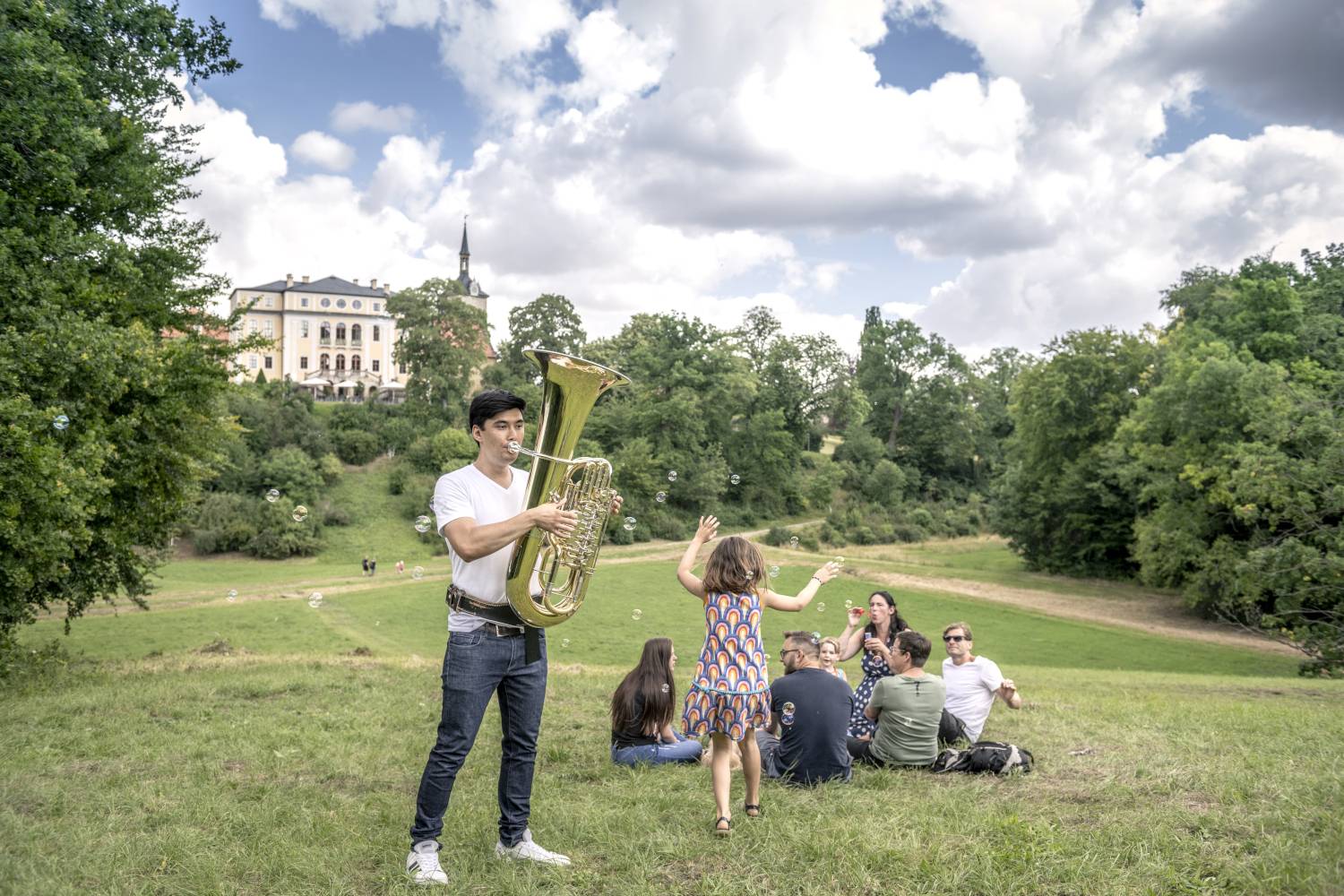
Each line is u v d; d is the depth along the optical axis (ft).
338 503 227.81
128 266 45.93
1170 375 133.90
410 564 196.44
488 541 11.88
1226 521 118.01
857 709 23.63
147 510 50.96
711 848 14.02
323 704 28.12
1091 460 167.32
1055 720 26.58
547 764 20.59
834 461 307.58
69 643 100.27
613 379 12.42
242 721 24.49
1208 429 116.78
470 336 290.76
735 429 272.51
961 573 173.88
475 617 12.76
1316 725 26.45
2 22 38.32
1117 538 164.25
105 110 45.44
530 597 12.46
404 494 236.02
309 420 253.85
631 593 151.23
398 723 24.64
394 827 15.02
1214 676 68.69
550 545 12.73
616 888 12.55
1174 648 110.52
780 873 12.99
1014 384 185.68
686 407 251.19
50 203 44.93
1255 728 25.48
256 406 244.01
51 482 37.42
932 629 121.70
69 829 14.52
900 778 18.56
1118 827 14.48
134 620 120.37
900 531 254.68
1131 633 120.47
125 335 43.75
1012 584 161.68
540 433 12.35
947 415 317.22
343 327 372.79
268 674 37.68
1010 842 13.89
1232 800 16.10
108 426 44.73
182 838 14.08
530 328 320.29
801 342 317.63
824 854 13.55
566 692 32.65
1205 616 131.44
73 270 42.83
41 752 20.11
